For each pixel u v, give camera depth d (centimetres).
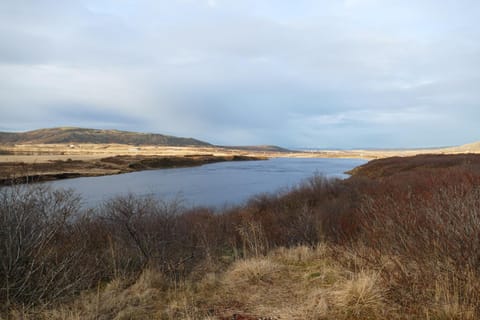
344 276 343
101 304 295
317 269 391
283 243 619
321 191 1298
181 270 404
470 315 221
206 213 1109
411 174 1332
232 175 4178
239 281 363
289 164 7688
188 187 2742
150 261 398
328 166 6556
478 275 243
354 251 394
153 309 293
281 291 325
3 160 3609
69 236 432
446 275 254
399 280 275
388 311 253
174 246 443
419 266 277
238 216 1057
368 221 489
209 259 443
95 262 393
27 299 297
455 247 257
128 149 14400
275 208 1218
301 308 272
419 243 293
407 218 349
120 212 455
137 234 429
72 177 3712
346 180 1623
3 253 311
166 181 3316
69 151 9975
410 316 240
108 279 387
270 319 259
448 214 288
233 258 525
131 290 337
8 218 321
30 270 309
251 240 592
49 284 305
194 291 341
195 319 267
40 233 338
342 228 587
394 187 841
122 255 421
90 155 7694
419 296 256
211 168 6016
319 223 633
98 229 512
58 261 351
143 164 5672
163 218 464
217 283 363
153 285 354
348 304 271
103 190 2447
